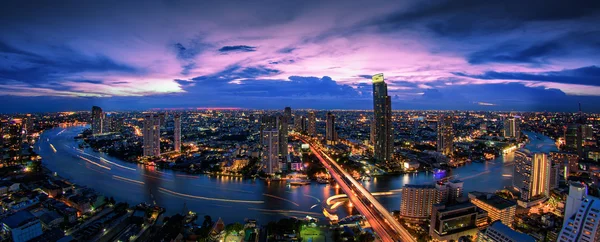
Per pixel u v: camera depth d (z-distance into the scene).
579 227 187.38
